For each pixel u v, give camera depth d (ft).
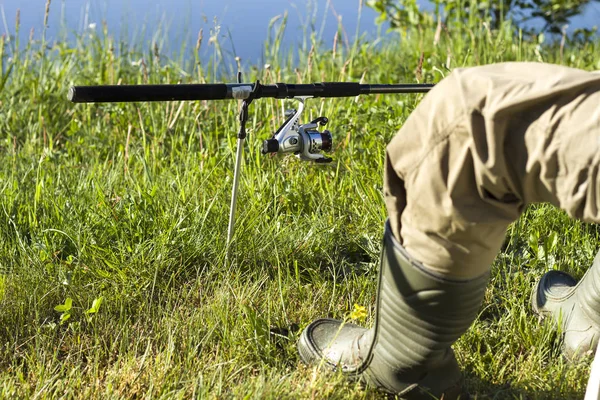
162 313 8.95
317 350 7.86
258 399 7.09
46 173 12.58
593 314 8.08
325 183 11.89
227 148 12.82
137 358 8.18
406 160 5.90
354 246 10.68
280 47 20.22
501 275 9.92
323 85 8.43
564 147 5.09
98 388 7.51
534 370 7.94
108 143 14.66
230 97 8.03
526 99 5.20
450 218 5.74
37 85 16.48
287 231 10.63
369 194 11.49
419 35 23.36
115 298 9.18
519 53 17.66
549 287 9.07
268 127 13.79
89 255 9.82
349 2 31.01
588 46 22.91
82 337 8.52
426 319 6.45
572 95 5.15
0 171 12.95
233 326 8.58
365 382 7.39
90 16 22.93
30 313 8.86
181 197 11.05
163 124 14.53
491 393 7.57
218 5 28.53
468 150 5.49
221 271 9.82
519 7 24.32
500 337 8.57
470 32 19.06
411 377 6.94
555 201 5.35
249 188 11.39
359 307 8.10
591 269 8.23
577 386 7.60
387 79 17.51
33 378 7.69
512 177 5.48
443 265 6.09
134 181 12.10
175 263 9.89
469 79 5.53
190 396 7.45
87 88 7.23
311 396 7.20
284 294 9.36
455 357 7.45
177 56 20.22
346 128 13.48
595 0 25.14
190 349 8.14
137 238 10.34
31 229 10.45
